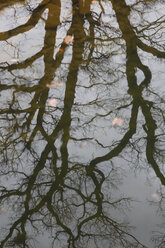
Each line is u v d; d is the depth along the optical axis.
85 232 3.07
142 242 2.88
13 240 3.00
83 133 4.23
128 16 6.78
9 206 3.37
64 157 3.88
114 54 5.72
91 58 5.59
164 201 3.25
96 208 3.30
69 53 5.70
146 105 4.67
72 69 5.30
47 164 3.80
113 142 4.12
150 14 6.82
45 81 5.03
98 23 6.58
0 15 6.97
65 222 3.20
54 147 4.02
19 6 7.16
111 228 3.07
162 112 4.55
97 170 3.70
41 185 3.60
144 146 4.04
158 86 4.97
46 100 4.74
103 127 4.34
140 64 5.45
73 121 4.41
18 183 3.63
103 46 5.91
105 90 4.96
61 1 7.12
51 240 3.00
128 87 4.99
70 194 3.48
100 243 2.96
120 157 3.87
